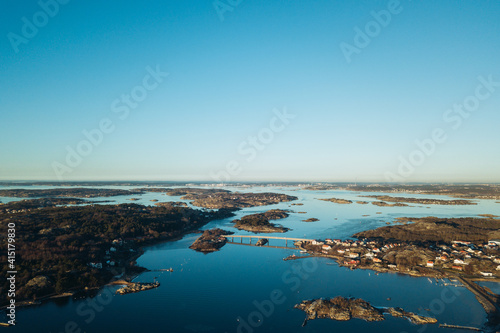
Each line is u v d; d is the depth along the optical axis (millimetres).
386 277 157500
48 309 129000
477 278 152625
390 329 108375
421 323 111625
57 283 144500
